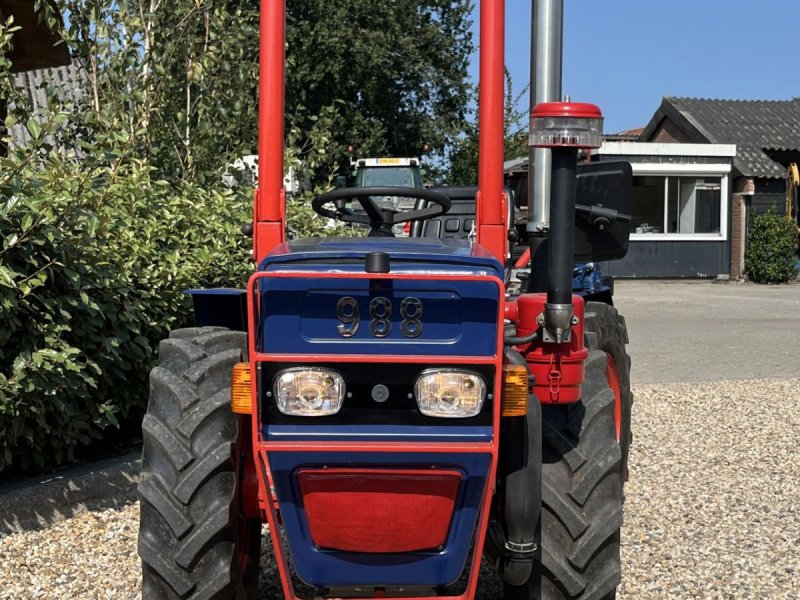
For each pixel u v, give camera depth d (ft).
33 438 18.51
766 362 41.91
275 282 10.29
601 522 11.71
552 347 11.58
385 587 10.85
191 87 30.48
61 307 18.30
